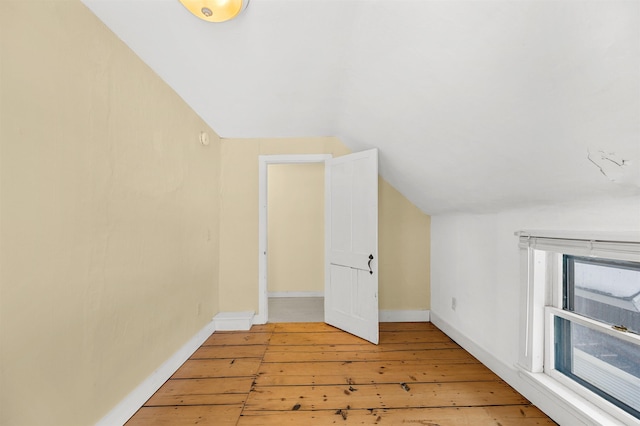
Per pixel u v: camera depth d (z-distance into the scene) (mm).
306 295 4402
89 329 1370
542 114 1175
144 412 1661
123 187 1618
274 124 2807
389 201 3215
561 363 1680
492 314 2131
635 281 1311
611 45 826
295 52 1789
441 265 2947
